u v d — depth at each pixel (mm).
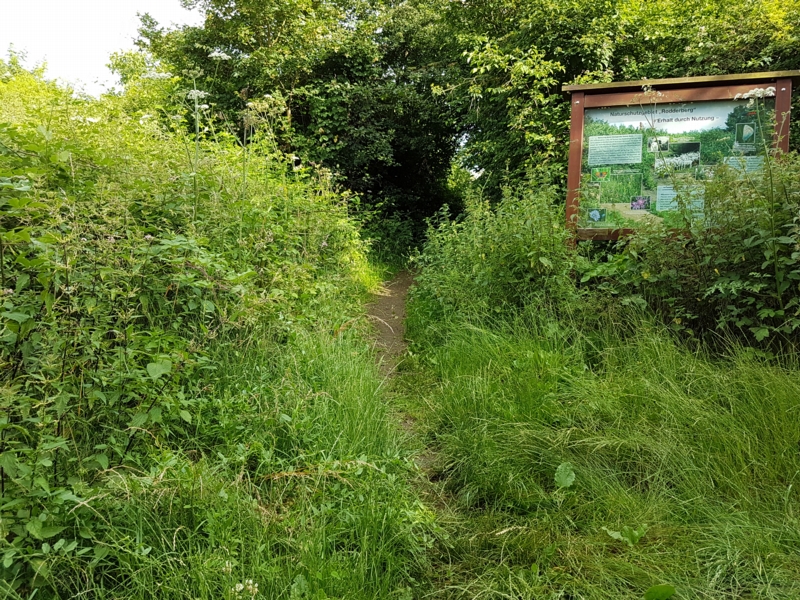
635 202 5059
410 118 15016
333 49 13125
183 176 3951
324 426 2859
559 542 2223
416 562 2145
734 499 2416
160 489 1985
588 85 5152
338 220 6930
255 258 4145
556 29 8898
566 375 3609
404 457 2904
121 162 3832
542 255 4664
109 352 2424
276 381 3166
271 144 7434
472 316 4750
